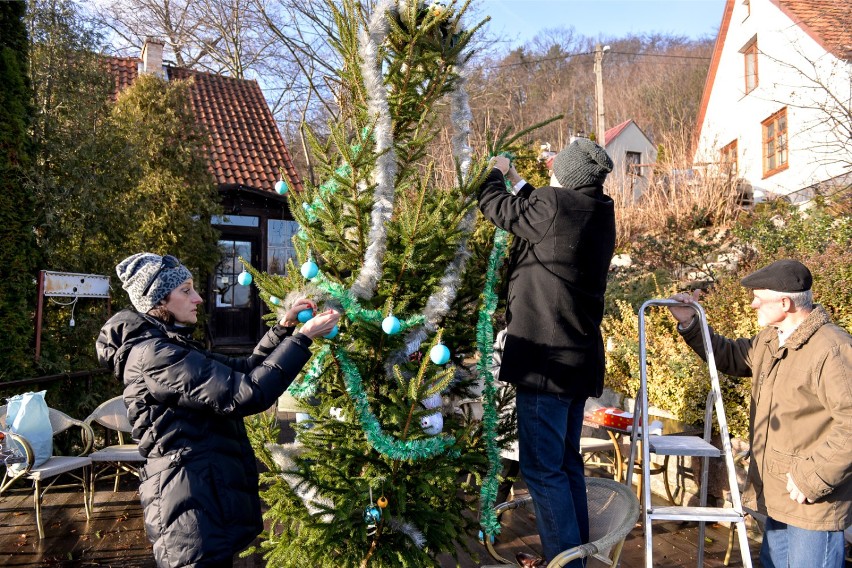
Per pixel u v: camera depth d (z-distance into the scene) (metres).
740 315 4.45
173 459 1.78
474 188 2.26
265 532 2.57
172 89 8.30
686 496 4.18
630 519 2.19
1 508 4.32
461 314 2.52
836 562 2.08
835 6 10.00
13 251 5.02
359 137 2.28
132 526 3.99
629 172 11.65
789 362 2.21
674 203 9.63
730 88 14.84
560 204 2.14
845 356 2.03
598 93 17.48
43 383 5.14
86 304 5.93
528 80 27.16
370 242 2.14
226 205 11.96
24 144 5.25
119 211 6.03
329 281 2.15
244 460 1.94
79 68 5.86
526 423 2.19
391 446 2.06
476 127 5.63
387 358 2.22
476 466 2.42
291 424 2.57
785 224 7.23
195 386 1.73
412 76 2.39
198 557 1.72
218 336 12.13
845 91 9.52
